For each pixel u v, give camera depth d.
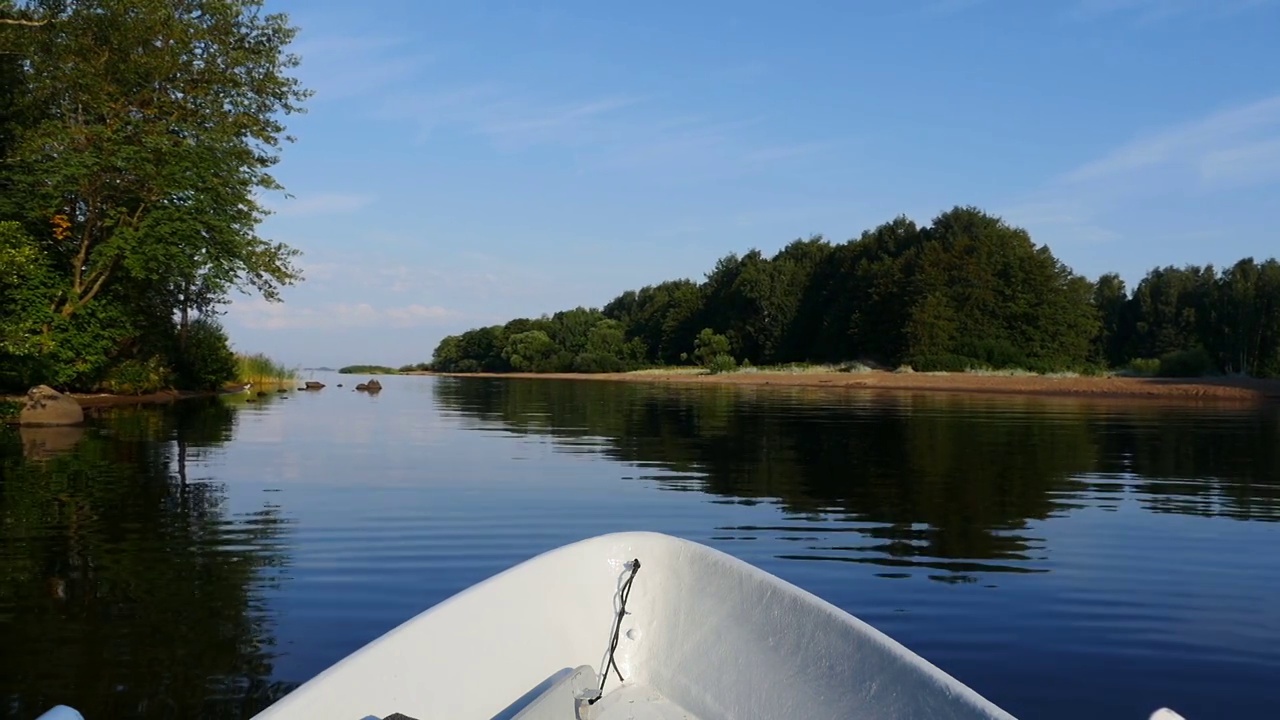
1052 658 4.05
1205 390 28.48
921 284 50.81
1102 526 6.96
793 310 64.44
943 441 13.32
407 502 7.89
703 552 2.91
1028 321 50.66
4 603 4.75
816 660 2.53
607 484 9.02
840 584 5.26
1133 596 5.02
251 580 5.25
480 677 2.57
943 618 4.63
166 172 19.98
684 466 10.45
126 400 22.62
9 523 6.89
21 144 19.38
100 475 9.51
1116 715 3.43
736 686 2.65
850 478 9.48
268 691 3.56
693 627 2.84
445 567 5.59
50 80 20.17
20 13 19.81
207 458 11.12
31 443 12.61
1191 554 6.03
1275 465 10.66
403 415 19.58
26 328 16.61
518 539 6.40
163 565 5.61
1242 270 49.75
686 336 74.06
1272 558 5.92
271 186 22.11
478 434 14.77
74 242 21.11
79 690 3.56
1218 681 3.78
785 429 15.56
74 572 5.44
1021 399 26.11
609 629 2.90
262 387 34.66
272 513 7.34
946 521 7.16
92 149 19.52
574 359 82.12
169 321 26.50
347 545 6.20
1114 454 11.69
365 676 2.33
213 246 21.08
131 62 20.77
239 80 22.80
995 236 52.69
